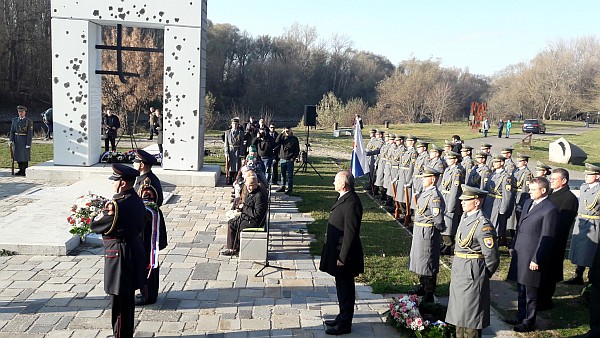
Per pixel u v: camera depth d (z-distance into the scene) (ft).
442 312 21.79
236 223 29.89
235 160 52.80
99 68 54.39
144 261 19.08
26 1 147.02
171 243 31.86
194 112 51.72
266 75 222.28
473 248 19.16
